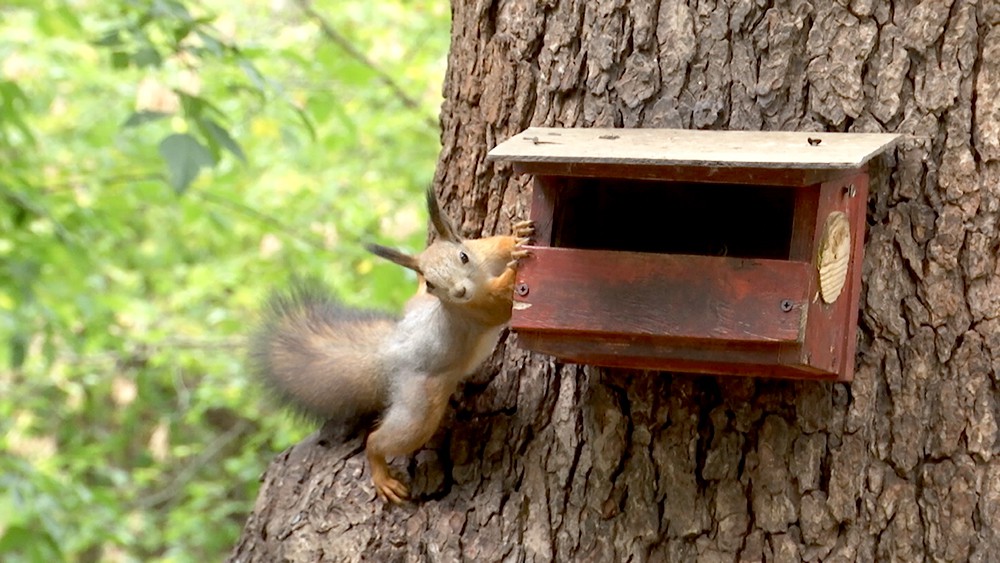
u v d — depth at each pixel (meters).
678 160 5.87
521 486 7.60
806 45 7.31
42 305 13.95
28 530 12.62
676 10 7.54
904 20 7.18
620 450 7.36
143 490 25.81
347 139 16.91
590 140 6.63
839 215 6.48
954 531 6.86
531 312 6.40
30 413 21.92
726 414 7.18
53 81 18.20
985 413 6.89
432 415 7.50
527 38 7.95
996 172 6.99
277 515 8.09
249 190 18.38
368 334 8.07
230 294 21.55
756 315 6.07
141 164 17.17
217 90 16.23
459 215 8.23
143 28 11.60
